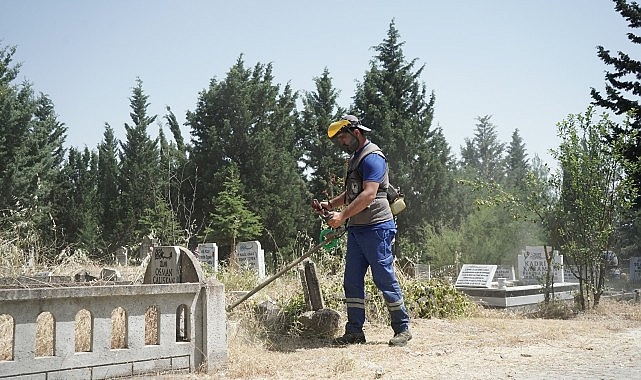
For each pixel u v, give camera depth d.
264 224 40.22
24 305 4.55
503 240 32.47
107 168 52.22
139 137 50.31
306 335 7.63
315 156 44.50
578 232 12.63
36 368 4.59
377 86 45.78
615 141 12.50
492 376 5.42
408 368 5.78
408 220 42.69
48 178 43.59
